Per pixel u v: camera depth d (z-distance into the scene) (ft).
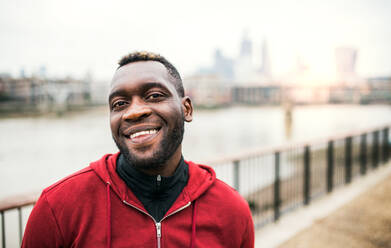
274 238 11.66
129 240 2.68
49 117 271.90
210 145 141.59
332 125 214.90
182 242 2.83
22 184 77.25
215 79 404.57
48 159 115.55
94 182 2.86
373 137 24.16
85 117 273.54
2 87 303.89
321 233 12.10
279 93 447.01
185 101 3.21
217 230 2.98
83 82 325.01
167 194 2.96
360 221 13.28
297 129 195.72
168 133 2.79
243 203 3.29
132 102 2.77
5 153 126.41
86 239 2.63
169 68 3.06
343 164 23.09
